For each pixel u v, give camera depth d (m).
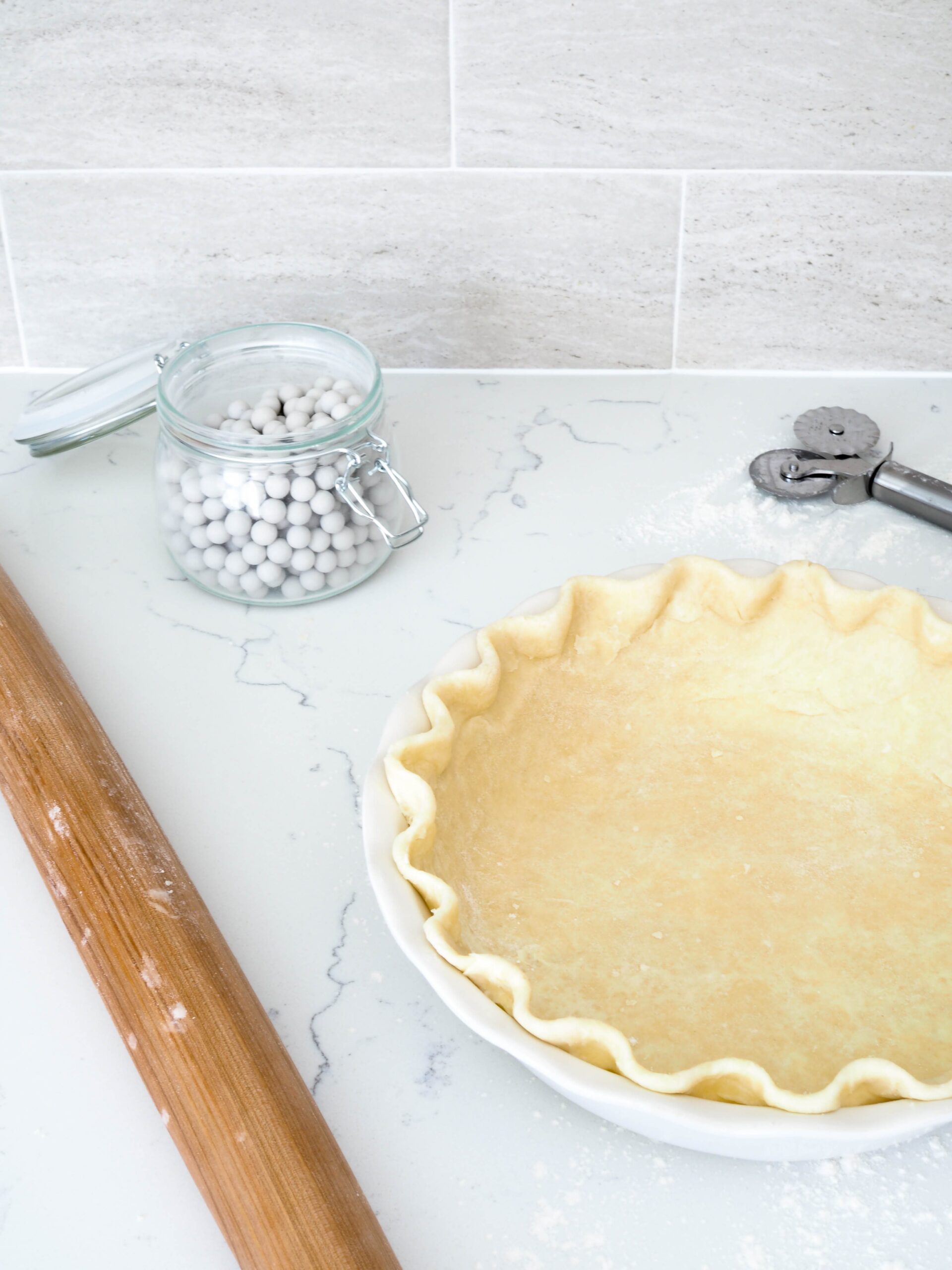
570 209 0.92
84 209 0.93
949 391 0.98
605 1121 0.53
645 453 0.92
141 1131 0.53
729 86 0.86
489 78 0.87
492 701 0.64
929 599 0.67
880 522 0.85
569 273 0.95
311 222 0.93
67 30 0.85
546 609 0.68
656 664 0.70
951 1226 0.49
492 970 0.49
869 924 0.57
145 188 0.92
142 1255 0.49
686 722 0.68
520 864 0.60
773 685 0.69
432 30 0.85
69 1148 0.52
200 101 0.88
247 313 0.98
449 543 0.84
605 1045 0.46
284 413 0.80
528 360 1.00
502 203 0.92
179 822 0.65
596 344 0.99
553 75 0.86
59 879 0.58
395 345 0.99
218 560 0.78
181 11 0.84
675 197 0.91
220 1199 0.47
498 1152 0.52
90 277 0.96
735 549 0.83
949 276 0.94
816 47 0.85
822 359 1.00
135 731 0.71
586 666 0.69
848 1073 0.45
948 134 0.88
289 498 0.75
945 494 0.83
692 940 0.56
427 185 0.91
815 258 0.94
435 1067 0.55
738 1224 0.49
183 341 0.89
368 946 0.60
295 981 0.58
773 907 0.58
